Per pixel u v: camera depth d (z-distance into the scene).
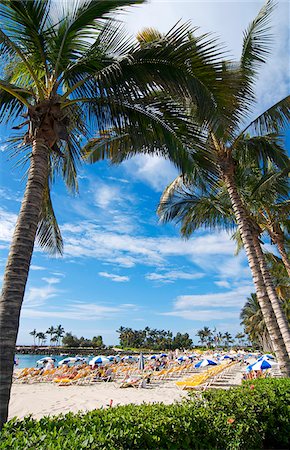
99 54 5.23
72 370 24.08
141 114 5.93
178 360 34.62
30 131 4.91
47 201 7.02
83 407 11.61
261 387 5.57
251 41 8.62
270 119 9.23
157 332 107.06
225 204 11.10
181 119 5.88
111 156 8.56
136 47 5.09
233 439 3.84
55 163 7.24
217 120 4.97
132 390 16.17
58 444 2.28
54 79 5.10
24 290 3.94
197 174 5.75
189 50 4.93
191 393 4.84
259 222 12.28
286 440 4.68
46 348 84.94
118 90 5.06
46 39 5.20
